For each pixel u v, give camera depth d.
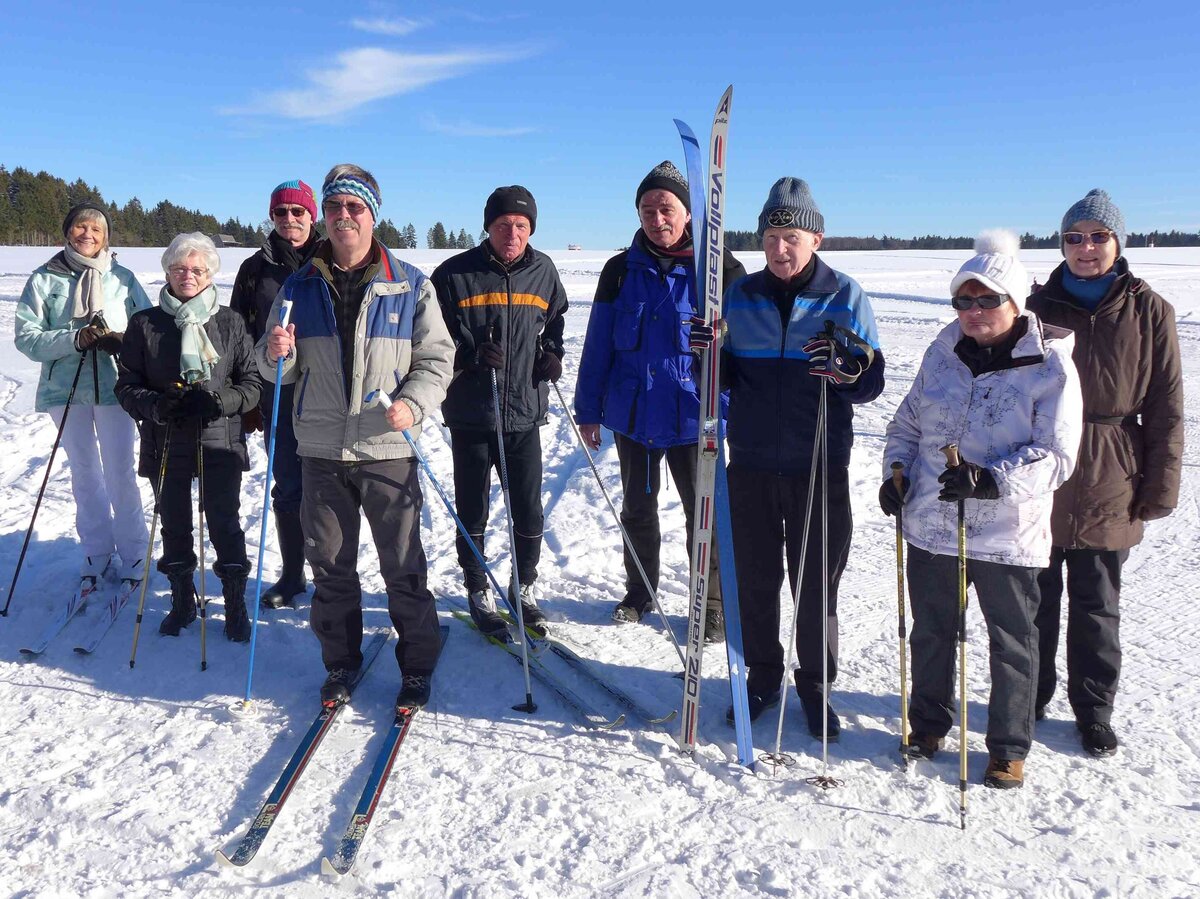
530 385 3.44
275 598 3.71
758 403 2.76
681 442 3.39
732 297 2.82
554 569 4.27
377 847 2.17
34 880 2.05
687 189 3.32
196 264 3.24
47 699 2.92
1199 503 4.98
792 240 2.60
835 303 2.68
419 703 2.86
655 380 3.37
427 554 4.43
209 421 3.21
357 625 3.01
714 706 2.96
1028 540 2.39
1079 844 2.20
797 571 2.78
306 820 2.28
